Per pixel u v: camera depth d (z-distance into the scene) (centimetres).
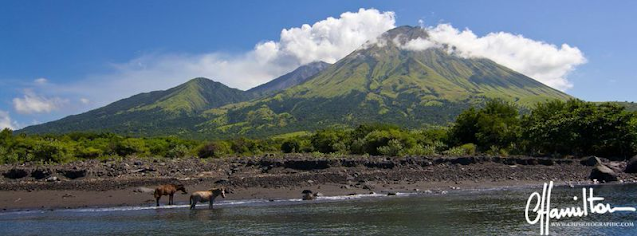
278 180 4103
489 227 2247
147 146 8538
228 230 2234
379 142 7106
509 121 8494
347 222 2423
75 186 3750
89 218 2695
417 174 4606
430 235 2062
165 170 4434
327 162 4716
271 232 2172
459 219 2481
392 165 4878
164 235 2128
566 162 5503
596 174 4703
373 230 2192
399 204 3122
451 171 4781
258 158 5219
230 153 8075
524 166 5212
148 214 2833
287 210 2912
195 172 4412
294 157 5403
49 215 2856
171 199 3312
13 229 2350
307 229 2236
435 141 8612
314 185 4084
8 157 5941
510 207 2919
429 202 3206
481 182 4472
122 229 2302
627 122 6356
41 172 4041
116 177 4094
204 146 7469
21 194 3544
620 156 6319
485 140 7806
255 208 3039
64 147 6316
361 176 4391
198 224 2419
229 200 3491
